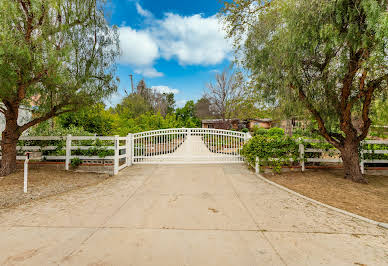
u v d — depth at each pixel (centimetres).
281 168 717
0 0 444
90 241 273
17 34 467
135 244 266
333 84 544
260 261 232
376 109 559
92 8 637
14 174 623
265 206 411
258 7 812
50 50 493
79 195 480
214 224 328
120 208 398
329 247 264
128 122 1639
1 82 463
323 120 636
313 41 491
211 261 232
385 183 584
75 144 757
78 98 608
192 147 935
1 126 869
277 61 565
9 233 293
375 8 385
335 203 432
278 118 664
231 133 883
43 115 685
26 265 222
